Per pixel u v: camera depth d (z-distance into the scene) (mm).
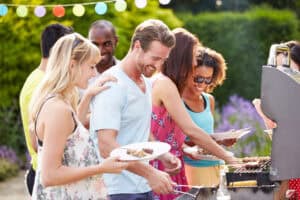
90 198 3641
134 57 3898
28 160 9664
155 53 3838
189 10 15164
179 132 4469
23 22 9680
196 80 4602
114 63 5641
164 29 3867
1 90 10070
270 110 3539
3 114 10258
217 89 11547
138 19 9750
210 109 4938
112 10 9625
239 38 11688
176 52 4398
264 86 3551
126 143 3920
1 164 9461
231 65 11625
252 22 11711
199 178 4688
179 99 4363
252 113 8594
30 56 9844
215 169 4703
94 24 5594
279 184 3648
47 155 3428
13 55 9852
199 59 4594
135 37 3902
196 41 4449
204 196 3762
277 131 3533
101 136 3809
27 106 4852
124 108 3883
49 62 3584
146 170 3787
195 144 4656
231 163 4238
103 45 5504
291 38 11758
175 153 4465
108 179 3977
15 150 10234
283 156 3527
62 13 6164
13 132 10250
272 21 11719
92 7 9547
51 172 3426
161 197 4402
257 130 7547
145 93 3973
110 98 3822
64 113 3457
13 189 8781
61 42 3576
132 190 3965
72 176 3457
